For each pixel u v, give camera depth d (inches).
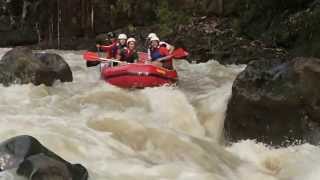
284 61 289.6
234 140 283.9
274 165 257.8
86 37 773.9
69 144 232.7
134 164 226.1
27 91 340.8
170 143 263.0
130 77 379.2
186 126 317.1
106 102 341.7
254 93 277.0
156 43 422.9
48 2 814.5
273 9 604.4
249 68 289.4
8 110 293.0
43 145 213.5
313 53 481.4
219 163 251.9
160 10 725.9
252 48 565.0
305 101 263.7
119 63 420.8
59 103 325.7
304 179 237.6
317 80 266.7
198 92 391.9
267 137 271.9
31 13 842.2
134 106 342.3
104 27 768.9
